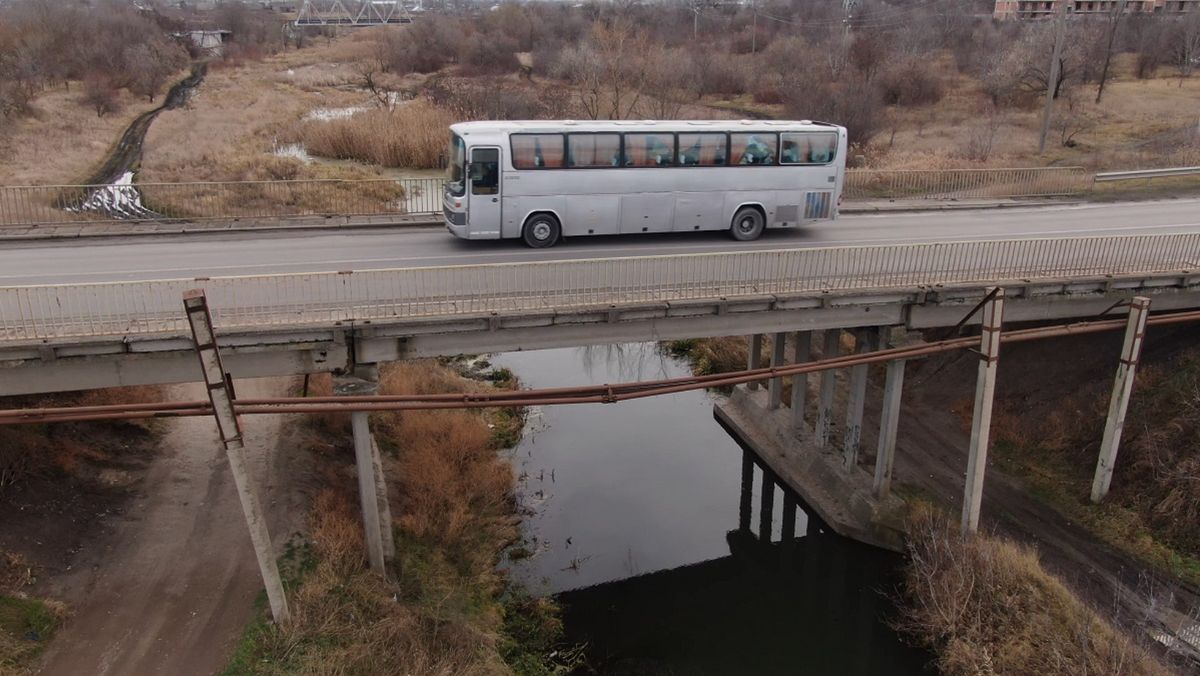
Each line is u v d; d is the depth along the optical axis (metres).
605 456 24.77
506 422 25.59
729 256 16.64
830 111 47.50
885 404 19.48
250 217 23.41
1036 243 18.45
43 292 13.17
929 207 27.91
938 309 18.45
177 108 61.41
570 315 15.71
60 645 13.33
